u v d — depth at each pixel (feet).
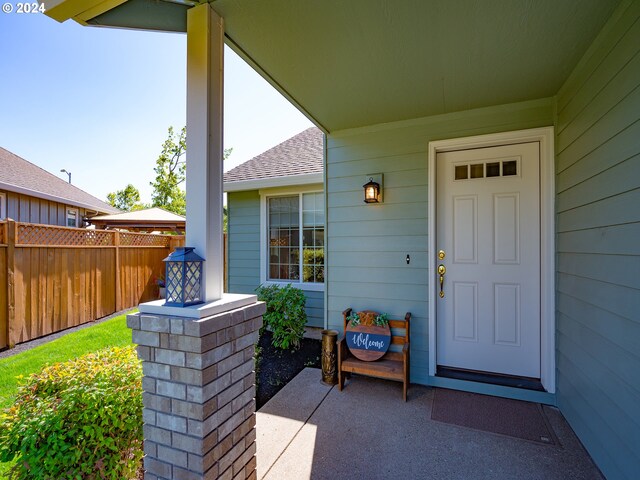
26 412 5.31
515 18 5.54
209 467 4.42
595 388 6.32
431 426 7.65
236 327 5.02
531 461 6.43
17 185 22.52
